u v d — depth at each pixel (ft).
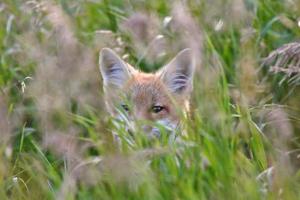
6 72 43.73
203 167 33.55
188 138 34.76
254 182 32.19
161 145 35.42
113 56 42.14
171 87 42.27
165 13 45.93
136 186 32.37
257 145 34.81
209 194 32.73
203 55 39.19
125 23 44.01
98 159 33.32
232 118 37.86
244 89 36.83
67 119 36.73
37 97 37.32
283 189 31.53
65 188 32.89
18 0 47.73
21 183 36.52
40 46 41.81
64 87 37.45
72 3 47.14
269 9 43.78
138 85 42.04
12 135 38.24
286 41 42.50
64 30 39.63
